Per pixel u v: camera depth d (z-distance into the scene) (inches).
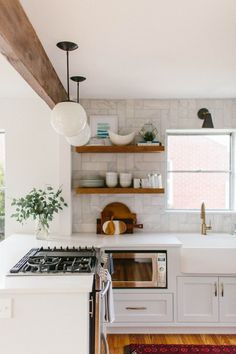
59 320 70.0
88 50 86.3
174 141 151.4
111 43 81.9
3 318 69.3
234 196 149.8
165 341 116.3
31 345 69.7
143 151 137.3
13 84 118.8
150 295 120.8
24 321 69.6
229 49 87.0
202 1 63.1
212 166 151.4
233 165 151.1
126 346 112.4
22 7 63.5
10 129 139.7
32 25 71.4
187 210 149.6
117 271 120.7
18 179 139.6
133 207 145.3
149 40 80.7
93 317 76.5
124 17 68.8
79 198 144.9
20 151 139.9
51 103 99.0
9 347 69.6
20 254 100.3
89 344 74.5
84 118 82.4
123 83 119.0
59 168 137.7
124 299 120.7
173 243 120.6
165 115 144.8
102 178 143.9
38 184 139.8
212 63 98.0
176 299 120.6
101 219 141.9
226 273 119.4
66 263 86.7
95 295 77.3
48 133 140.2
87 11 66.1
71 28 73.4
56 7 64.4
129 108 144.7
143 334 121.5
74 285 70.1
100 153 145.0
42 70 82.8
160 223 145.4
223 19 70.1
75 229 144.5
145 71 105.0
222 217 146.1
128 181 137.3
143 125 144.4
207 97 141.6
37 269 80.6
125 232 141.0
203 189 151.2
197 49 86.8
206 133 151.9
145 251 120.7
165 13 67.4
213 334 121.6
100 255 101.5
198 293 121.0
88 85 121.2
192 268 119.6
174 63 97.6
